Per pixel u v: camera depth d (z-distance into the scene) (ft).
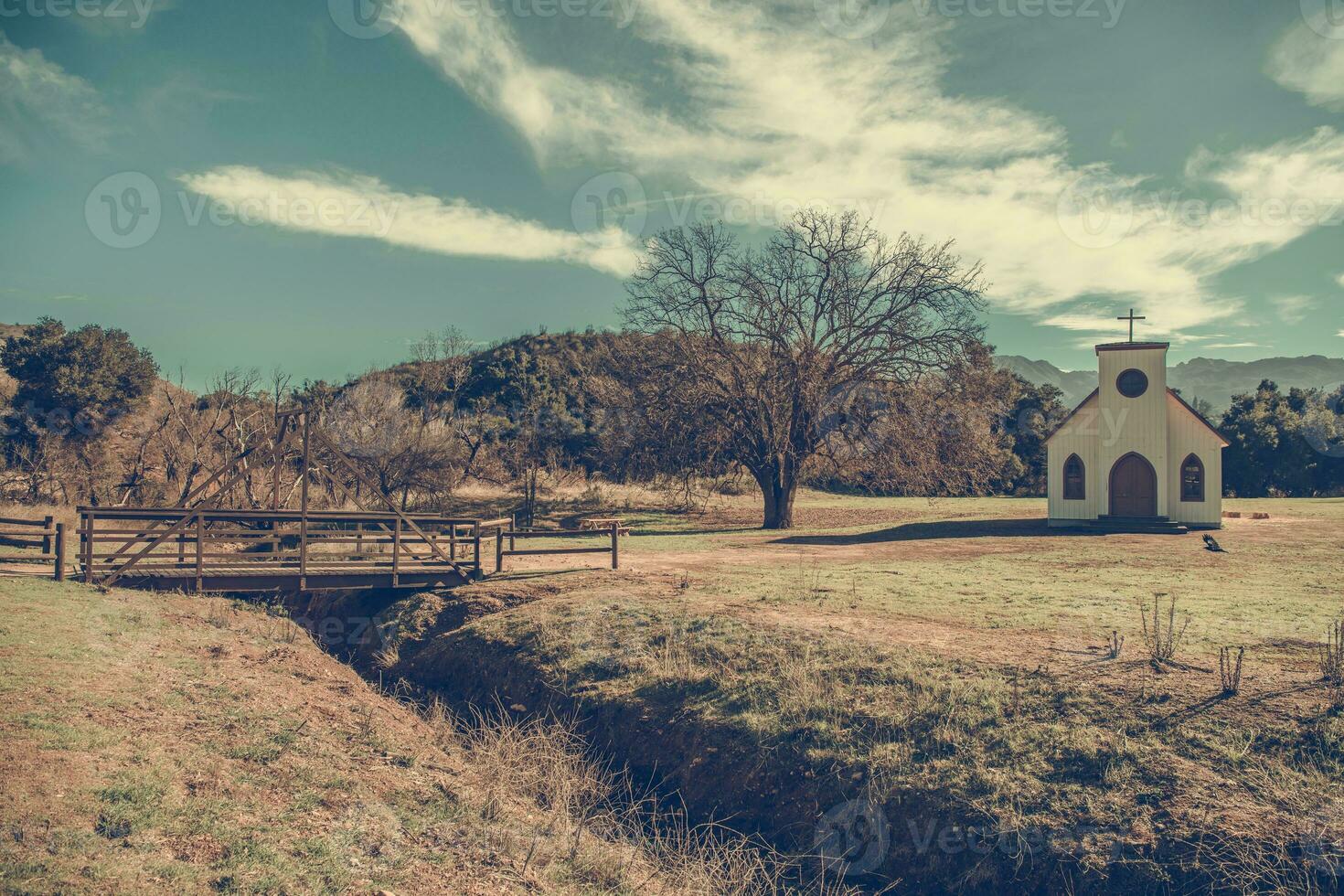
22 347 159.12
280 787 26.96
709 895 28.17
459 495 155.74
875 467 124.67
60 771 23.61
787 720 36.76
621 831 32.73
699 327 129.59
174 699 31.83
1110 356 121.08
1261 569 71.87
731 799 34.50
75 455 141.69
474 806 30.12
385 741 34.32
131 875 19.70
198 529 54.19
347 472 131.64
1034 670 37.76
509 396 213.46
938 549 91.97
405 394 172.35
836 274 125.39
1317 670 36.17
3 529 76.84
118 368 162.20
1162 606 52.01
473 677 48.57
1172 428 119.34
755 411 124.67
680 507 153.79
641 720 40.19
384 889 22.56
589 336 286.87
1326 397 301.84
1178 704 33.27
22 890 17.99
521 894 24.52
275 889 20.86
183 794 24.58
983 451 126.82
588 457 190.19
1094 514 121.39
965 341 122.01
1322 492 224.53
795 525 130.62
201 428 132.05
